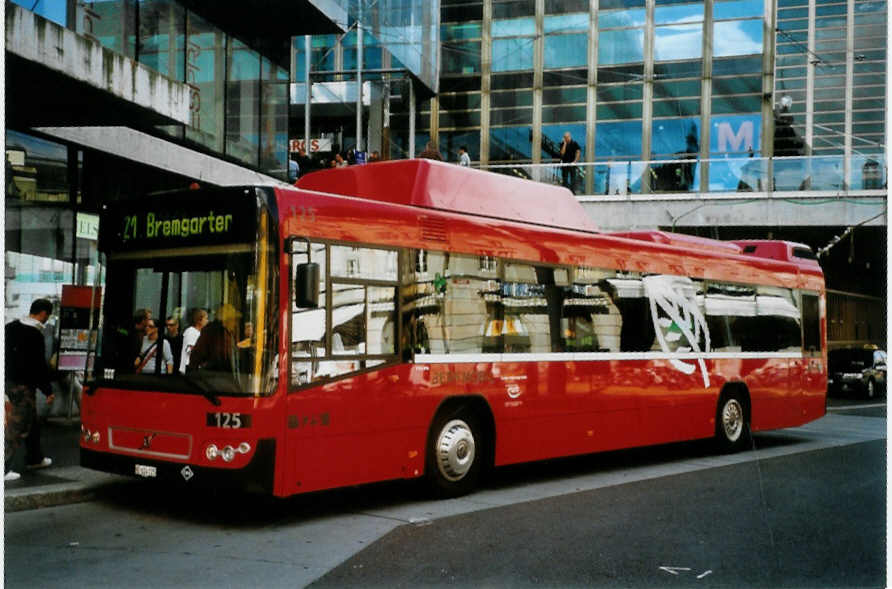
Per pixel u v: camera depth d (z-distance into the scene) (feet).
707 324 43.52
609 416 37.24
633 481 35.32
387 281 28.58
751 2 101.45
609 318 37.60
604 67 105.40
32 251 42.88
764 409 47.09
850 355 91.66
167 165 50.80
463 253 31.37
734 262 45.73
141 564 21.84
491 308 32.27
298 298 25.18
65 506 28.27
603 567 21.88
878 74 101.50
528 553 23.15
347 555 22.91
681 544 24.36
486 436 32.24
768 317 47.88
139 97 36.47
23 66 31.19
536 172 85.20
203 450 25.14
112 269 28.25
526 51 107.55
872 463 41.29
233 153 58.49
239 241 25.55
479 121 108.17
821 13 103.60
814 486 34.30
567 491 32.83
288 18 60.75
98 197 47.03
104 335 28.07
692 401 42.01
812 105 103.14
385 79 95.66
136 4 47.19
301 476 25.55
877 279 104.68
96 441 27.76
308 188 32.94
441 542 24.27
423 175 30.83
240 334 25.16
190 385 25.61
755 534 25.72
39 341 30.73
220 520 26.86
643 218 83.46
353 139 95.20
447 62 109.40
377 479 27.91
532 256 34.24
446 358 30.35
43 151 43.32
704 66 102.37
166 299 26.78
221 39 56.80
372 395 27.76
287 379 25.34
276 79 64.39
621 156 104.27
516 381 32.96
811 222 80.48
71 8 41.47
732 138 101.19
